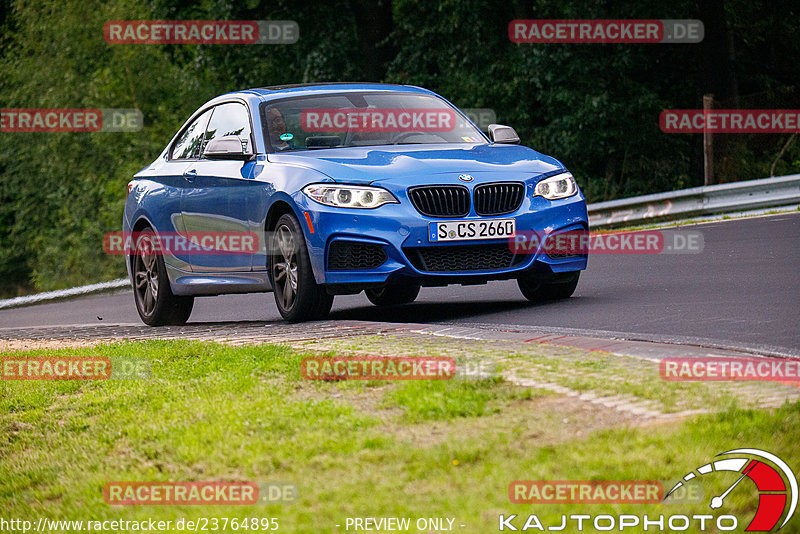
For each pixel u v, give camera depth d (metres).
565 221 26.73
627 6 80.12
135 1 122.19
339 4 87.94
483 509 11.92
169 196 31.30
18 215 135.88
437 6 86.25
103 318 43.69
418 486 12.77
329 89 30.31
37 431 17.83
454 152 27.41
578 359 17.39
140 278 33.22
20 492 15.67
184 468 14.63
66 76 125.25
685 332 21.86
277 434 15.18
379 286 25.64
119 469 15.23
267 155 28.08
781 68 89.62
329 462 13.80
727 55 80.06
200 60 92.44
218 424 15.91
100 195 128.12
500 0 86.00
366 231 25.38
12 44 131.00
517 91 83.44
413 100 30.09
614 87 82.38
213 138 30.64
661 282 30.98
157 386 18.97
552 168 27.33
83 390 19.92
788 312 23.31
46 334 31.31
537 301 29.03
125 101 123.94
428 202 25.58
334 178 26.00
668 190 81.12
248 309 38.16
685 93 86.25
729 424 13.41
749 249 37.22
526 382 16.02
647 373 16.16
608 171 83.69
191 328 28.00
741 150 62.84
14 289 138.62
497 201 26.05
